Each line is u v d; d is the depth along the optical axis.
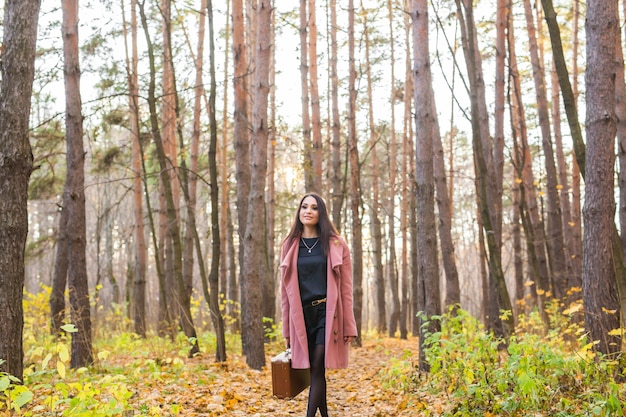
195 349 10.12
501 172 12.91
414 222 19.67
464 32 8.62
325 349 4.76
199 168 18.89
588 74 6.00
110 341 13.29
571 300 12.71
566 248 16.08
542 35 17.52
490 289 11.74
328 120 19.42
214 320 9.39
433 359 6.23
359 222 15.78
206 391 6.70
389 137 27.66
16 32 5.43
